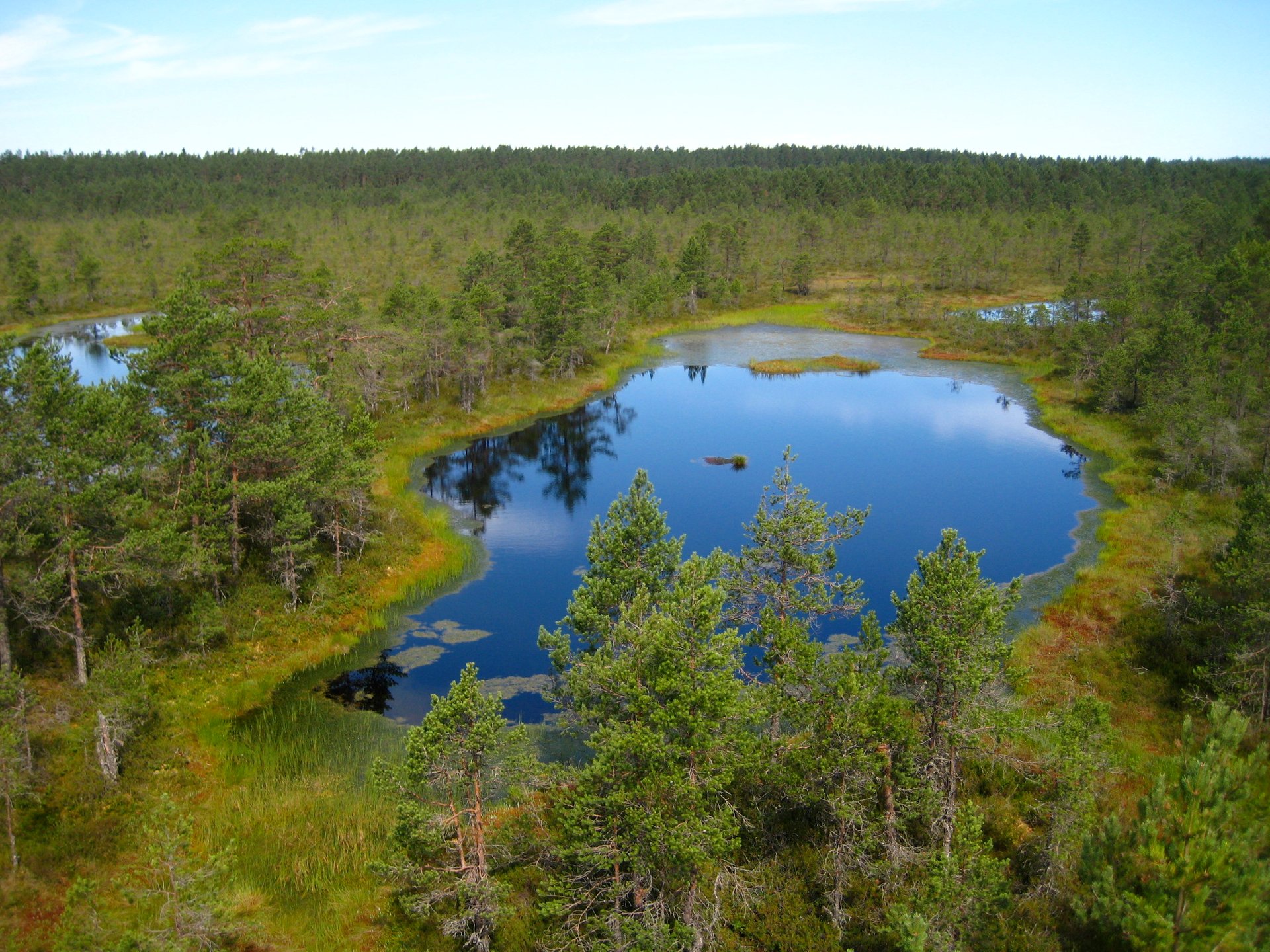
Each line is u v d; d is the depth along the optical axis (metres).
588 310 98.69
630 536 30.66
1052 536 55.62
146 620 38.16
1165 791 18.52
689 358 113.50
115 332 120.12
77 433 32.44
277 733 34.66
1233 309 79.75
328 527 46.56
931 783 23.48
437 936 22.64
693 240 145.50
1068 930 19.78
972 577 24.28
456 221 179.00
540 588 48.78
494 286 100.56
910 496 63.41
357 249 159.75
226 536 40.88
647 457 74.25
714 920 20.80
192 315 40.16
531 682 38.72
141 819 26.52
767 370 106.75
